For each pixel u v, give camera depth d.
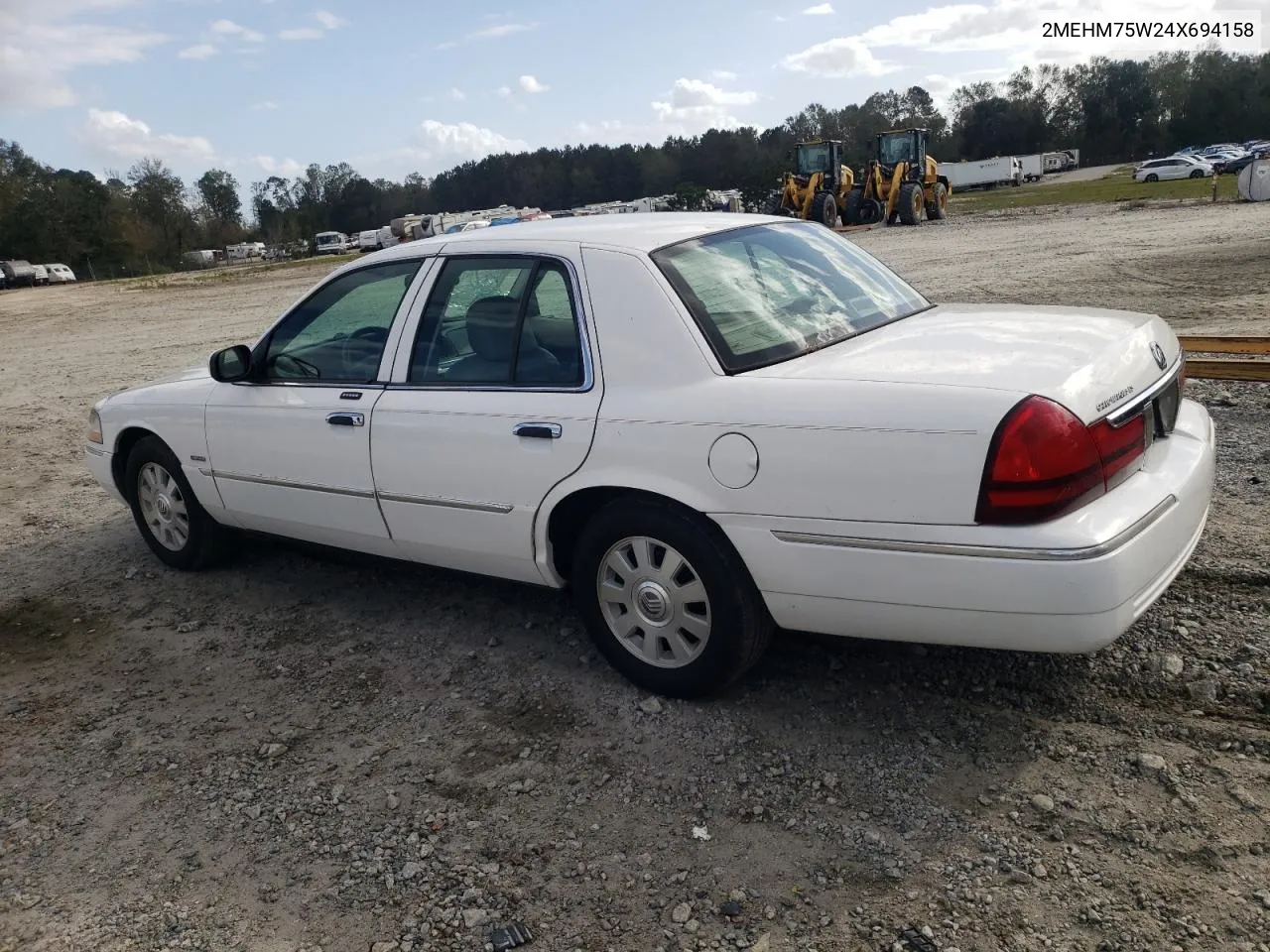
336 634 4.47
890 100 117.06
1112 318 3.51
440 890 2.80
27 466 8.11
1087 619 2.75
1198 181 46.94
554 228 3.95
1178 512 3.02
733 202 53.38
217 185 117.00
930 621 2.97
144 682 4.19
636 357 3.41
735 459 3.14
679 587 3.44
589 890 2.74
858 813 2.92
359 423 4.12
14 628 4.86
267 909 2.79
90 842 3.16
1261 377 6.66
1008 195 52.50
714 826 2.94
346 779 3.36
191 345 16.44
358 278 4.36
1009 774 3.02
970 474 2.78
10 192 82.88
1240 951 2.32
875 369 3.09
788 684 3.64
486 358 3.82
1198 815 2.75
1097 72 102.12
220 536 5.22
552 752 3.39
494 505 3.77
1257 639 3.52
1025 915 2.49
